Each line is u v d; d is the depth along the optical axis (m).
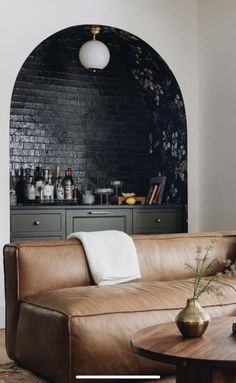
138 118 6.52
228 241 4.51
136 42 5.91
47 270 3.75
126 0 5.75
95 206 5.60
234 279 3.98
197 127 6.06
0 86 5.12
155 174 6.48
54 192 5.93
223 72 5.75
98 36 5.99
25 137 5.91
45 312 3.37
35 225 5.34
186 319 2.64
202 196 6.00
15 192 5.80
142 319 3.34
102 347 3.23
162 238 4.24
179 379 2.61
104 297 3.38
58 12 5.41
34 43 5.29
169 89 6.13
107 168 6.34
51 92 6.05
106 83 6.35
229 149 5.66
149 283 3.80
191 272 4.27
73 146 6.16
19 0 5.22
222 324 2.91
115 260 3.91
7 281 3.82
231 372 2.47
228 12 5.69
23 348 3.60
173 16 5.98
